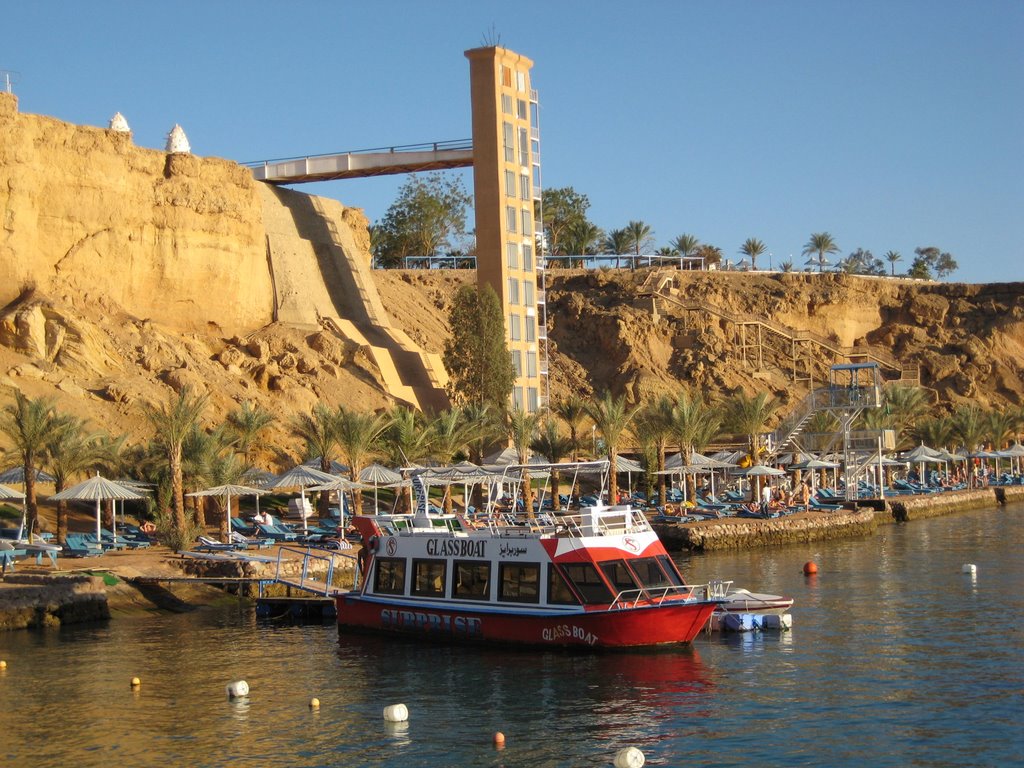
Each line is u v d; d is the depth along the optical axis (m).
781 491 69.75
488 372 81.75
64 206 73.56
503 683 27.14
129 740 23.38
